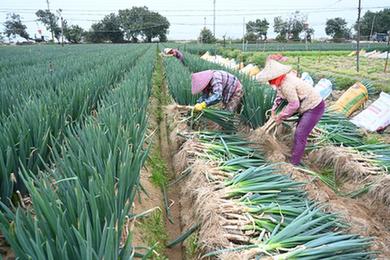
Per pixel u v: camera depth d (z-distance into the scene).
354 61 26.86
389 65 22.38
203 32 67.00
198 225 3.36
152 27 80.06
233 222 3.04
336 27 80.38
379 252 2.88
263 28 69.31
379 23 69.25
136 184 3.17
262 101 5.42
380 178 4.20
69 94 5.21
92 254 1.90
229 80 5.39
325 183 4.43
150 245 3.30
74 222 2.25
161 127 6.98
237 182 3.55
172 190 4.60
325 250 2.57
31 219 2.17
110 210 2.37
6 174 2.97
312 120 4.52
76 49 31.09
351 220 3.42
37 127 3.59
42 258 1.85
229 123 5.53
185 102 6.18
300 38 75.06
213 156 4.37
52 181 3.03
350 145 5.47
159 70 16.88
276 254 2.61
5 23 82.75
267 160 4.66
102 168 2.84
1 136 3.21
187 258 3.21
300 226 2.79
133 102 4.84
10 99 4.96
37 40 77.50
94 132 3.26
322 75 14.66
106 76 8.01
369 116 7.09
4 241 3.06
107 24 78.12
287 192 3.53
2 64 13.02
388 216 3.87
